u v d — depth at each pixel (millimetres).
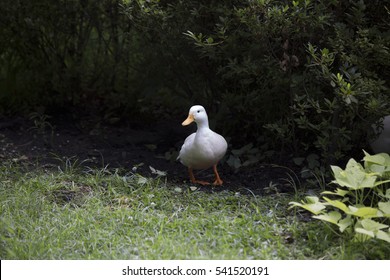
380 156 5426
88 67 8211
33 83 8055
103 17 7836
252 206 5664
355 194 5637
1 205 5449
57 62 8008
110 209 5656
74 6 7613
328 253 4820
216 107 7355
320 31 6035
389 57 5711
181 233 5070
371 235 4598
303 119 6016
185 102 7723
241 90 6844
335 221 4883
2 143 7215
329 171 6238
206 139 6000
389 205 4969
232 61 6426
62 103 8180
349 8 5992
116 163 6789
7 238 4914
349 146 6121
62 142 7332
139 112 8156
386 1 6047
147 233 5145
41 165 6609
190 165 6191
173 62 7160
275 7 5680
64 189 5965
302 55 6312
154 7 6293
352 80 5660
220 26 6281
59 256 4770
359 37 5945
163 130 7812
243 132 7316
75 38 8016
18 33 7754
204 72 7062
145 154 7109
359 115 5949
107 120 8008
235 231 5145
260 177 6430
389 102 5719
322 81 5973
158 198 5781
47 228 5137
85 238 5012
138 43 7555
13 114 8008
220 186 6238
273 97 6621
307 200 5234
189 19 6480
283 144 6648
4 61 8156
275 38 6008
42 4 7559
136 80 8008
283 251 4867
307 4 5586
